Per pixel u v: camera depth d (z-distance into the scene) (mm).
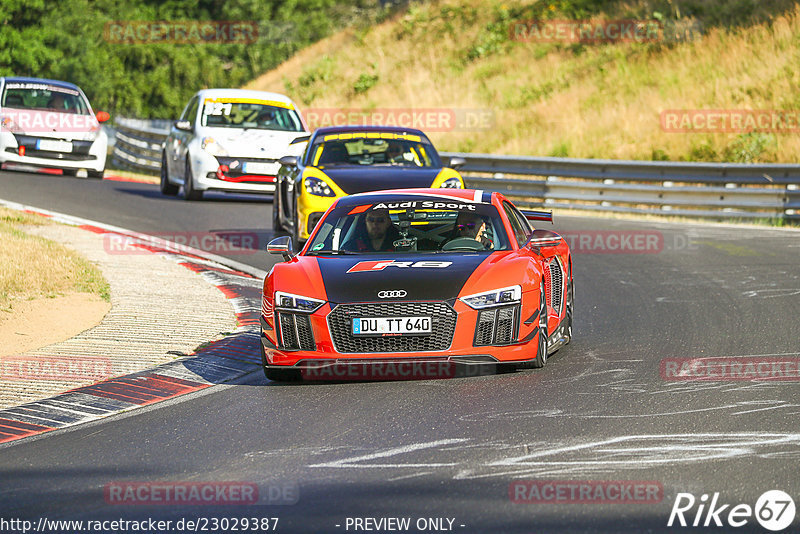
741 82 103500
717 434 22125
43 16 179250
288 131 73000
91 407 26562
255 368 31078
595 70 118125
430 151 51469
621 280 46812
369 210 32375
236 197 78250
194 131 72250
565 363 30125
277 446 22234
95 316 37406
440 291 27578
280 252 31422
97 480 20250
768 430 22375
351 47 151125
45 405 26734
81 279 42656
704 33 117188
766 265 50250
